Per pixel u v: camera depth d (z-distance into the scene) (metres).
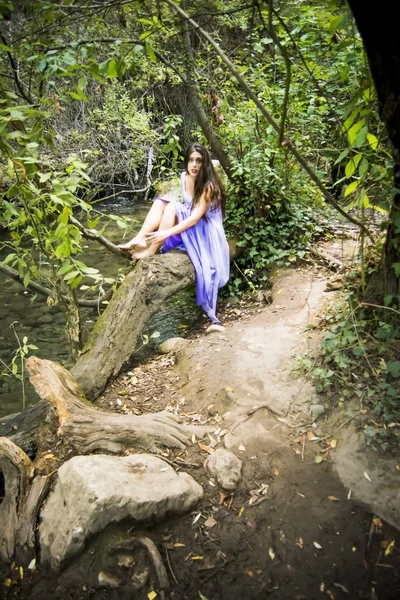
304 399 3.17
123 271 5.09
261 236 5.46
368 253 3.75
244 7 2.12
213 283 4.83
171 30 4.05
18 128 3.26
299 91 5.10
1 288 6.27
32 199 3.21
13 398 4.19
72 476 2.57
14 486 2.78
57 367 3.42
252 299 5.16
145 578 2.33
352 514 2.50
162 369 4.02
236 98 5.86
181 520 2.60
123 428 3.03
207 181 4.80
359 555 2.34
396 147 2.15
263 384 3.37
